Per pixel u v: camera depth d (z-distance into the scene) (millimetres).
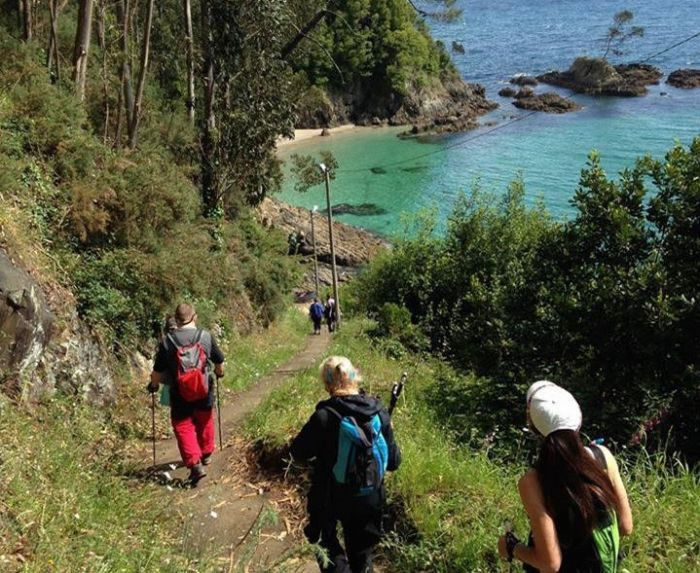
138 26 23891
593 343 10133
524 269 12484
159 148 17078
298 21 27219
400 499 4930
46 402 6660
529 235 23359
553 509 2729
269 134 22781
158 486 6000
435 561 4238
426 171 63875
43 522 4043
